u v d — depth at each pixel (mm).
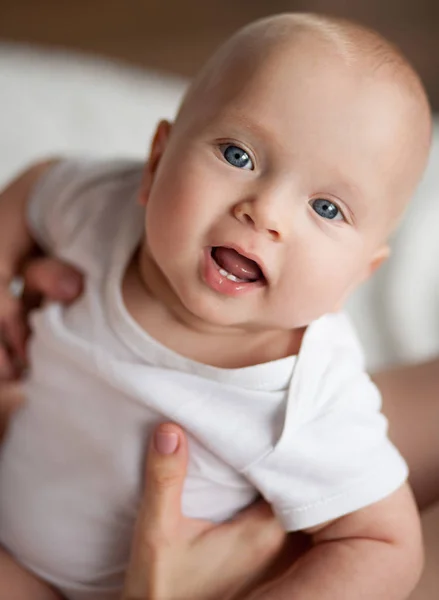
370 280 1342
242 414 749
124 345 787
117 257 827
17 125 1373
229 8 2387
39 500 820
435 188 1454
